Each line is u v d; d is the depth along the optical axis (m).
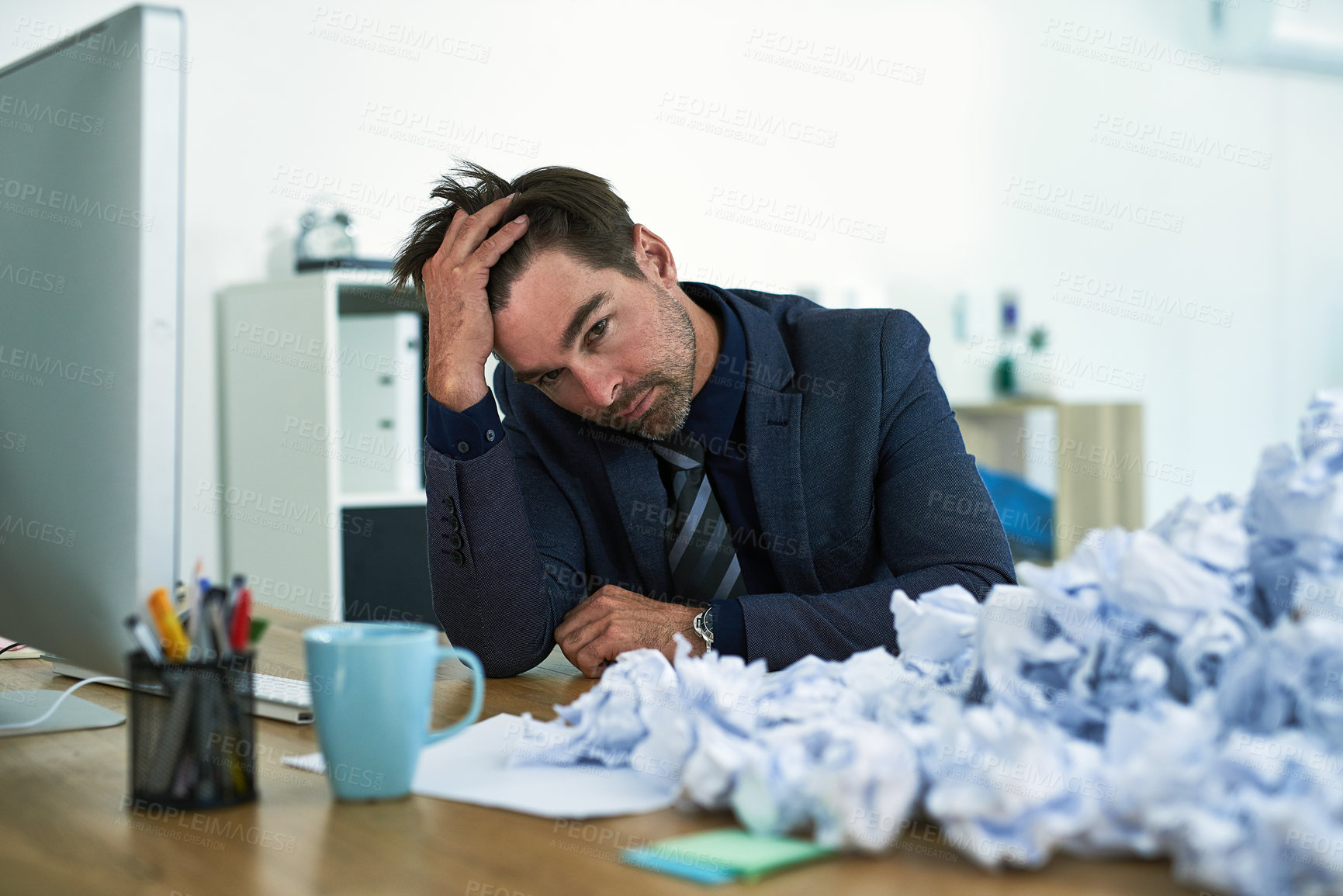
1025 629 0.58
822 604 1.04
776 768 0.54
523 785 0.65
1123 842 0.49
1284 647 0.51
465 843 0.56
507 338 1.16
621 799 0.62
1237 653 0.54
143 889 0.51
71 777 0.70
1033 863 0.49
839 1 4.12
